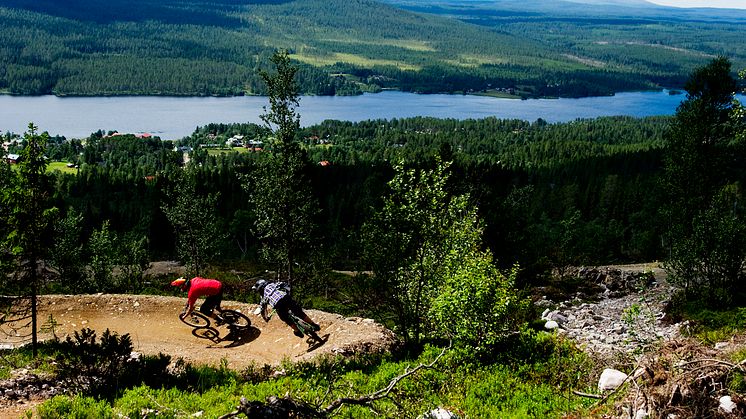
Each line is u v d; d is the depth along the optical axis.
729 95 39.81
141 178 135.12
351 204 97.50
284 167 31.61
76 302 20.58
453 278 16.81
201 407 12.16
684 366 10.02
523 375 15.34
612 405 10.68
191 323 19.30
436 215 17.89
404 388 13.33
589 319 29.31
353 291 21.28
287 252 33.22
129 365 13.88
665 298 32.81
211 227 50.91
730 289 28.59
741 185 58.59
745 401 9.24
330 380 12.95
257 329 18.59
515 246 39.06
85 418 11.26
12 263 16.50
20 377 13.55
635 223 83.81
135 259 52.84
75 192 127.38
